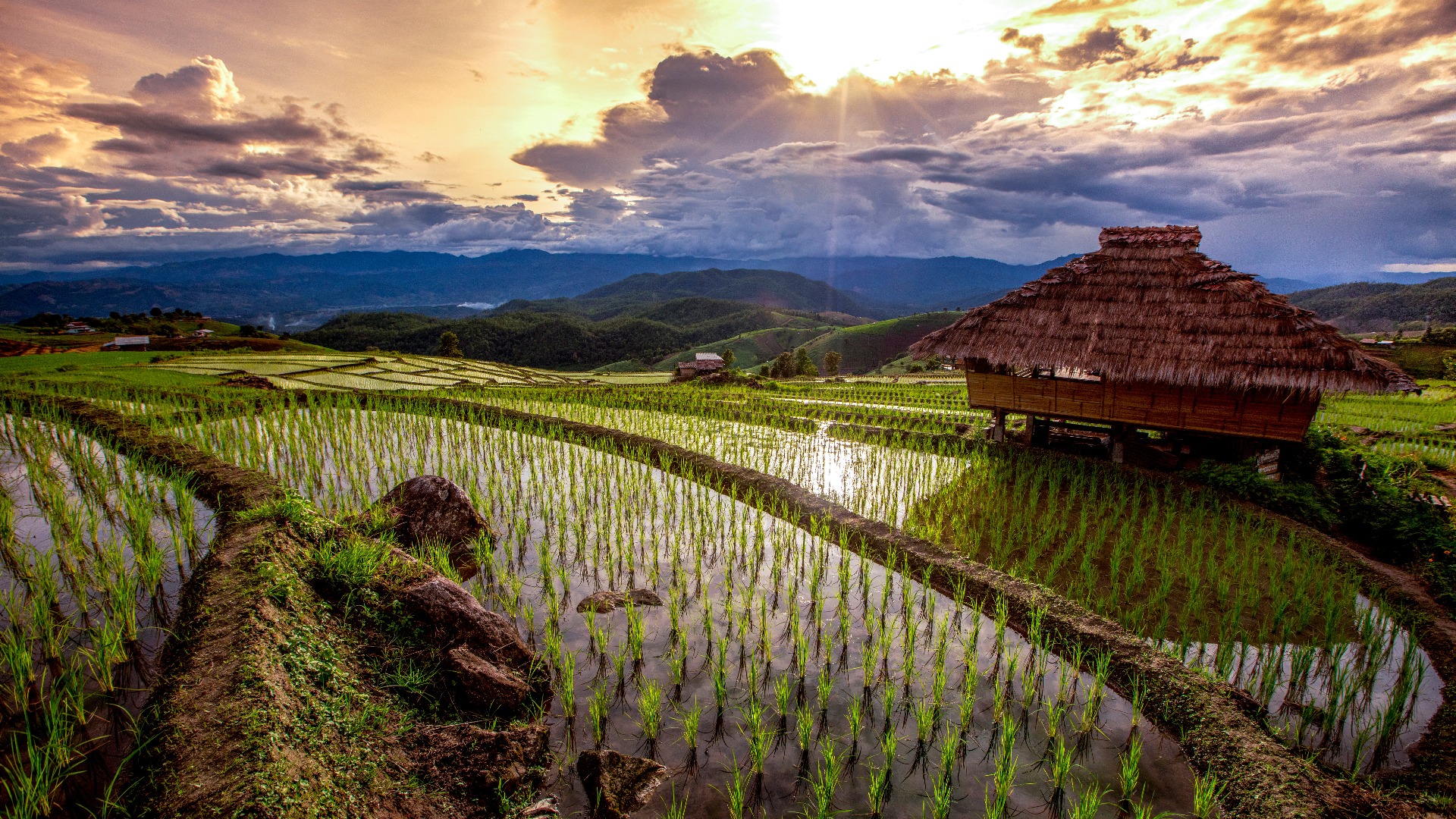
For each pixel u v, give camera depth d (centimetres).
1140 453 1527
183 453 1137
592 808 495
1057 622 742
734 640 726
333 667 541
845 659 699
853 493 1291
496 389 2961
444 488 914
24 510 908
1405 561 1041
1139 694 636
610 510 1101
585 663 672
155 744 438
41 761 462
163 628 629
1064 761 529
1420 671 696
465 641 625
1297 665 698
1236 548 1039
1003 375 1611
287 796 396
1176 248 1475
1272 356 1244
